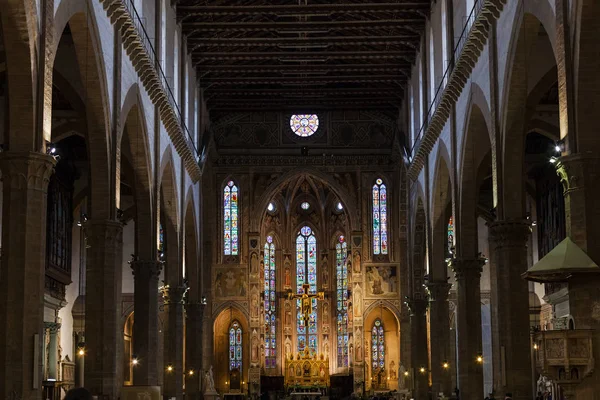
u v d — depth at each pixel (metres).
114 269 34.44
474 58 39.69
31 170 24.73
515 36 32.44
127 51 38.03
